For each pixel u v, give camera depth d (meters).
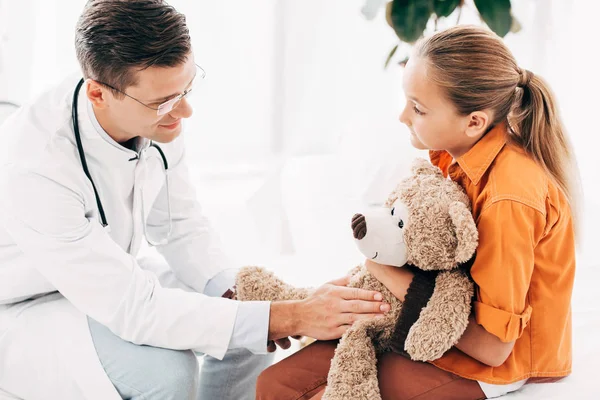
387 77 2.62
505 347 1.17
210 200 2.69
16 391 1.32
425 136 1.24
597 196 2.62
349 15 2.52
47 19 2.53
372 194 2.44
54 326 1.31
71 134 1.33
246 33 2.69
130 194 1.44
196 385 1.34
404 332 1.21
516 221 1.14
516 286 1.14
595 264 1.97
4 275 1.34
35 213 1.26
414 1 2.10
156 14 1.22
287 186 2.54
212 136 2.79
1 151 1.31
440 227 1.15
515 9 2.59
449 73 1.17
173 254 1.62
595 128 2.83
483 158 1.22
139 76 1.23
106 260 1.29
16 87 2.50
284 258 2.21
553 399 1.24
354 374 1.20
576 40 2.77
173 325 1.28
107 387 1.27
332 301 1.27
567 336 1.31
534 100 1.23
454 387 1.22
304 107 2.48
